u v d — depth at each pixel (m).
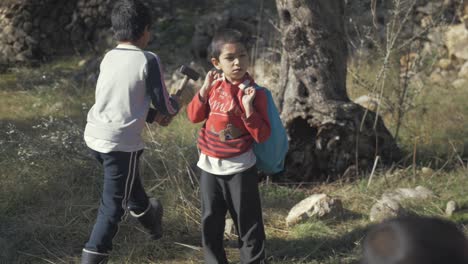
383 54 5.62
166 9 9.03
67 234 4.43
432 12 7.64
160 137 5.81
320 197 4.64
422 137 5.99
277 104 5.45
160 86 3.61
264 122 3.44
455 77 7.28
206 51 8.10
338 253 4.12
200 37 8.16
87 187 5.04
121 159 3.62
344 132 5.25
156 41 8.55
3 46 9.26
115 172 3.64
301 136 5.34
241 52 3.40
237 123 3.47
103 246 3.70
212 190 3.59
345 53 5.33
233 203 3.58
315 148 5.29
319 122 5.25
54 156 5.32
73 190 5.02
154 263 4.11
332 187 5.22
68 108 7.26
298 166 5.31
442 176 5.25
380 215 4.50
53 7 9.30
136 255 4.15
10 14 9.21
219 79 3.54
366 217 4.62
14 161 5.31
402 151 5.74
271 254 4.16
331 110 5.23
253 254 3.64
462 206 4.65
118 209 3.71
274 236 4.43
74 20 9.29
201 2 9.10
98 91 3.68
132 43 3.71
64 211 4.72
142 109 3.64
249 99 3.35
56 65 9.03
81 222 4.61
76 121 6.53
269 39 7.94
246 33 8.19
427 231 1.02
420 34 5.77
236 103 3.45
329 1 5.12
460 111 6.50
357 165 5.29
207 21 8.22
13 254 4.19
